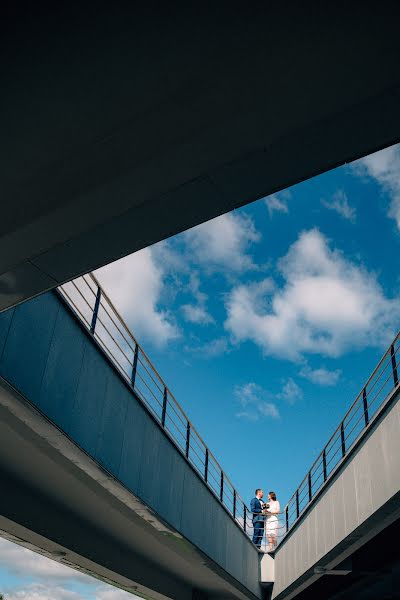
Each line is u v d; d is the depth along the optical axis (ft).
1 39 12.85
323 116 13.94
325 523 50.21
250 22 12.59
